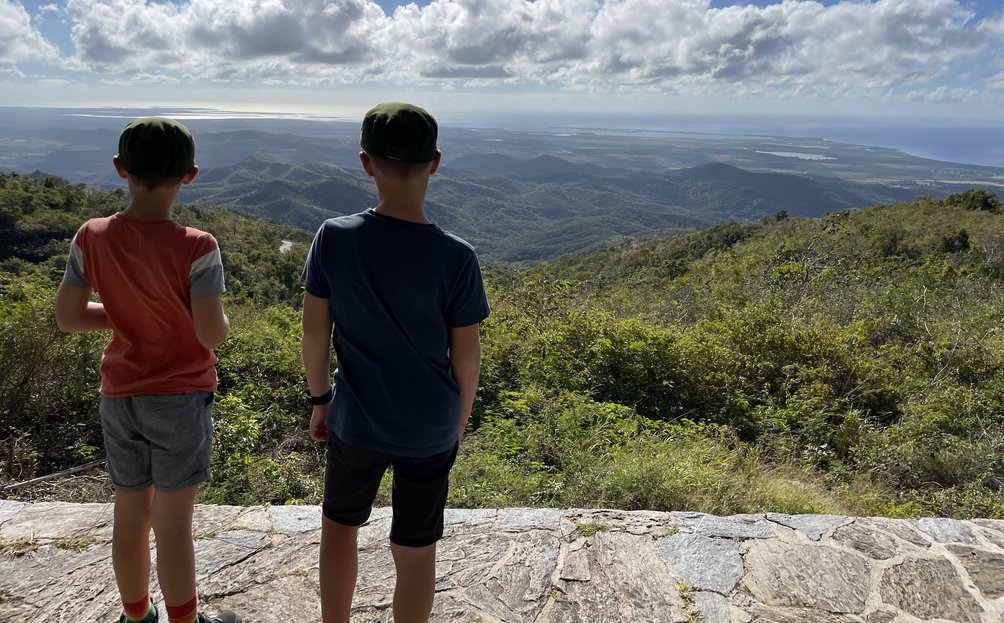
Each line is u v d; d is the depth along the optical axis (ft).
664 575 8.36
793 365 23.97
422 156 5.18
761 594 8.05
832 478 16.81
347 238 5.31
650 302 41.52
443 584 8.04
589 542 9.06
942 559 8.95
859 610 7.84
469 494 12.85
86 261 5.80
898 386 23.72
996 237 78.48
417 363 5.51
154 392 6.00
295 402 19.17
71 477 13.57
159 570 6.34
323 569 6.21
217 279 6.03
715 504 12.48
